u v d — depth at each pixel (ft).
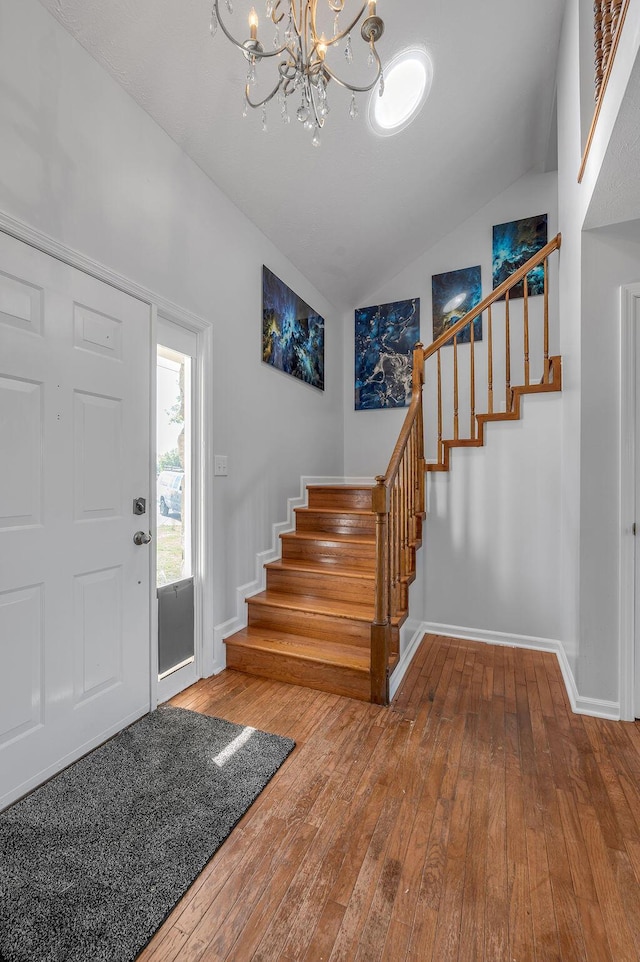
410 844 4.31
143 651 6.57
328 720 6.51
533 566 9.34
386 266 13.28
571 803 4.87
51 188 5.07
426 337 13.53
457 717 6.63
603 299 6.71
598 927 3.51
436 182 10.93
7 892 3.71
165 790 4.97
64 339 5.28
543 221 12.13
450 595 10.05
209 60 6.19
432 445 13.33
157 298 6.66
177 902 3.67
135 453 6.38
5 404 4.67
